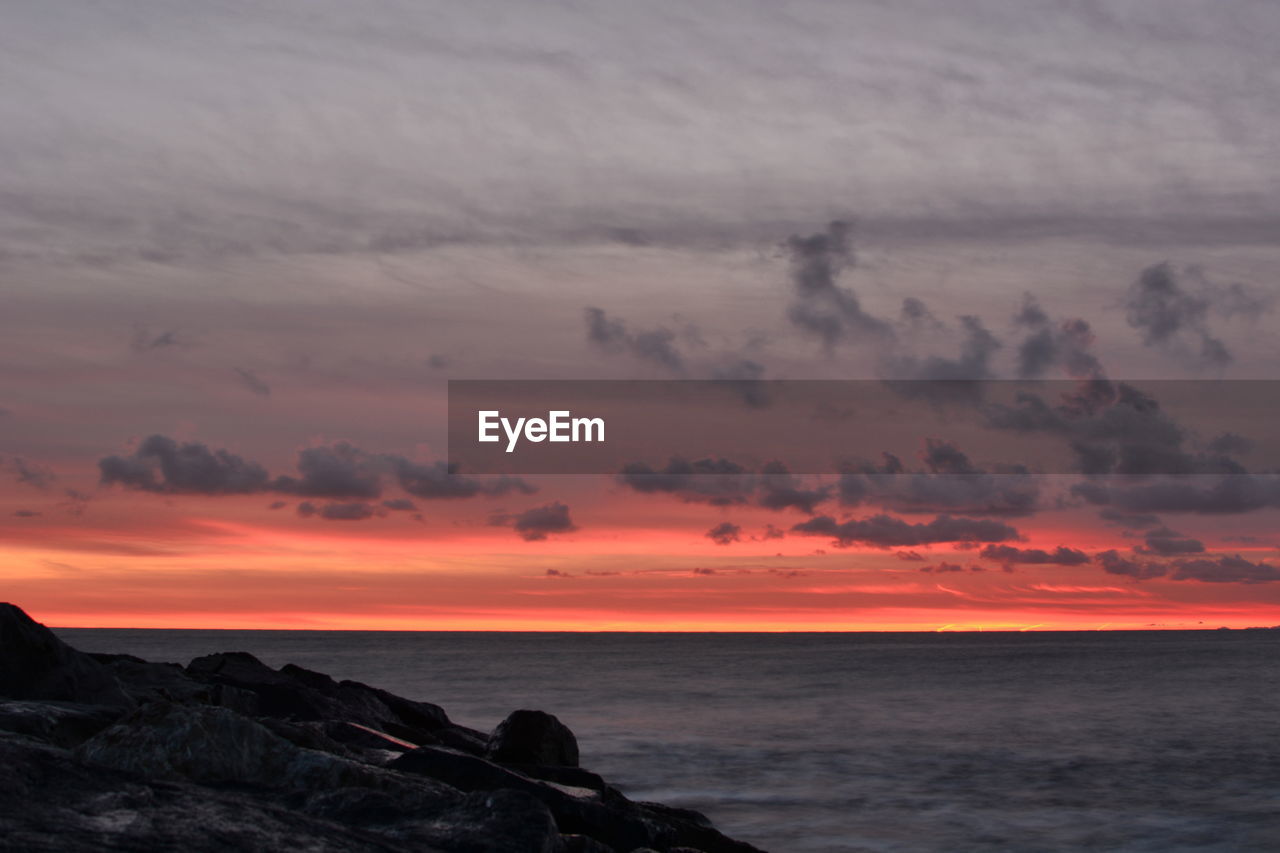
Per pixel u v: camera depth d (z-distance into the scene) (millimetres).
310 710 21281
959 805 30047
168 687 19250
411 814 8023
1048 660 141875
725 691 77438
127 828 6422
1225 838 25812
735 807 29812
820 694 74625
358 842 7047
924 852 24438
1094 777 35031
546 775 17484
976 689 79438
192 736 9062
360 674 103000
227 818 6906
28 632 13555
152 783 7383
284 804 8297
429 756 12961
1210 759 39156
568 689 79562
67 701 13203
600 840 12875
